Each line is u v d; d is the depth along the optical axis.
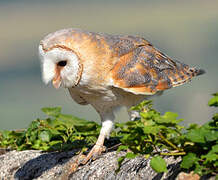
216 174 8.23
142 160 9.84
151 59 12.02
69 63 10.72
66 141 12.47
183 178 8.38
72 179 10.74
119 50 11.40
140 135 9.07
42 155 11.98
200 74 13.16
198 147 8.74
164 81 12.03
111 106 11.63
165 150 9.93
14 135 13.28
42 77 10.90
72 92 11.88
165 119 9.05
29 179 11.38
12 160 12.07
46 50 10.75
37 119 13.06
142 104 9.92
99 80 11.01
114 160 10.61
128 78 11.34
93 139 12.23
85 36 10.86
